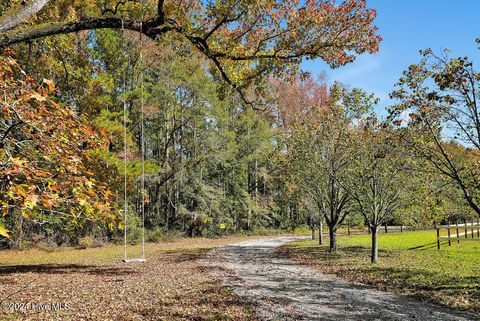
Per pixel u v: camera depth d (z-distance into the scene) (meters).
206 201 38.22
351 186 17.53
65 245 26.69
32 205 2.53
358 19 9.38
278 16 9.55
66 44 13.88
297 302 9.05
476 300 9.09
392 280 11.93
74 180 3.23
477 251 20.48
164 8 8.44
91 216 3.60
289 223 48.31
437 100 9.87
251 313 7.89
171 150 40.00
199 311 7.97
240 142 41.53
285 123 41.56
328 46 9.52
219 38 9.97
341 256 19.20
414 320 7.53
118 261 18.50
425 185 14.52
